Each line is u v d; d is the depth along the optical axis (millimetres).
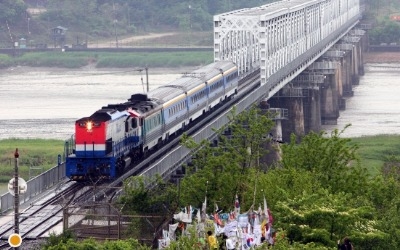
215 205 151125
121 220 149125
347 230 139125
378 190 165750
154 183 169375
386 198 164250
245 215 141625
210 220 140000
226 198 160250
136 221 148875
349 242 131625
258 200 158125
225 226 137250
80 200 170500
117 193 170000
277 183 162125
